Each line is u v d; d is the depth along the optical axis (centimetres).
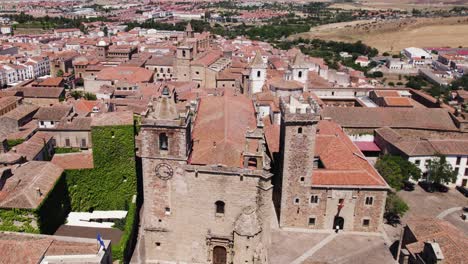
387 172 10044
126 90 17838
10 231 7281
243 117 8712
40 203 7288
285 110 8044
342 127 13325
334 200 8600
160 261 7731
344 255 8025
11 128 12231
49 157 10662
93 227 8125
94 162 8612
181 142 6888
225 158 7100
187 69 19088
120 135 8562
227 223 7331
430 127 13362
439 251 6244
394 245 8400
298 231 8762
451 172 10850
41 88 18312
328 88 17038
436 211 10000
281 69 19862
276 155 9744
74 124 11469
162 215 7438
